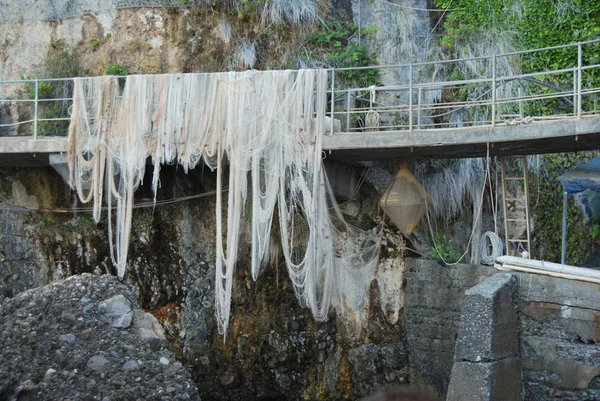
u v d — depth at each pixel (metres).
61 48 16.31
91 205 15.71
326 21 15.45
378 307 14.70
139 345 8.48
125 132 13.57
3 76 16.61
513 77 11.77
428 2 15.15
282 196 12.90
